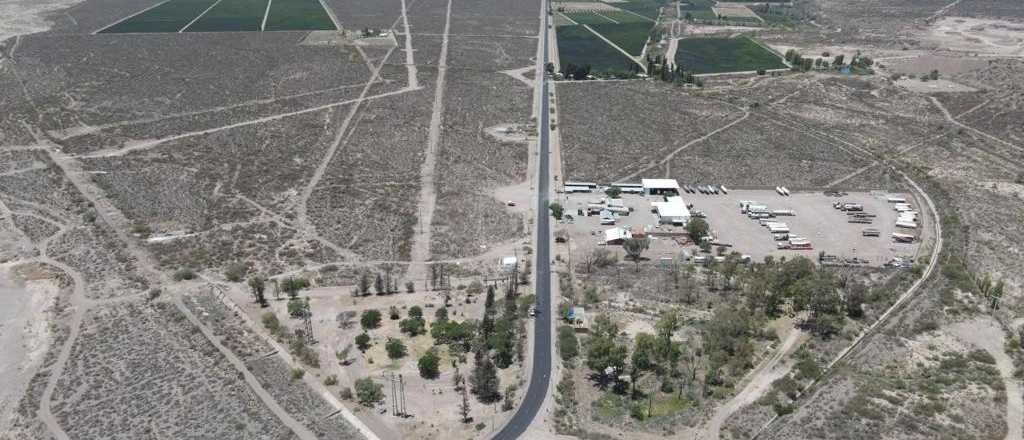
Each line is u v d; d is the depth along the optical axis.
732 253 191.25
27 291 166.62
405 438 124.94
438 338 152.38
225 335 150.75
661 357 143.50
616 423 128.62
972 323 157.25
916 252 193.50
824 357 145.75
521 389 138.62
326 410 130.88
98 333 150.50
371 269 181.50
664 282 177.25
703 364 145.25
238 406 128.50
